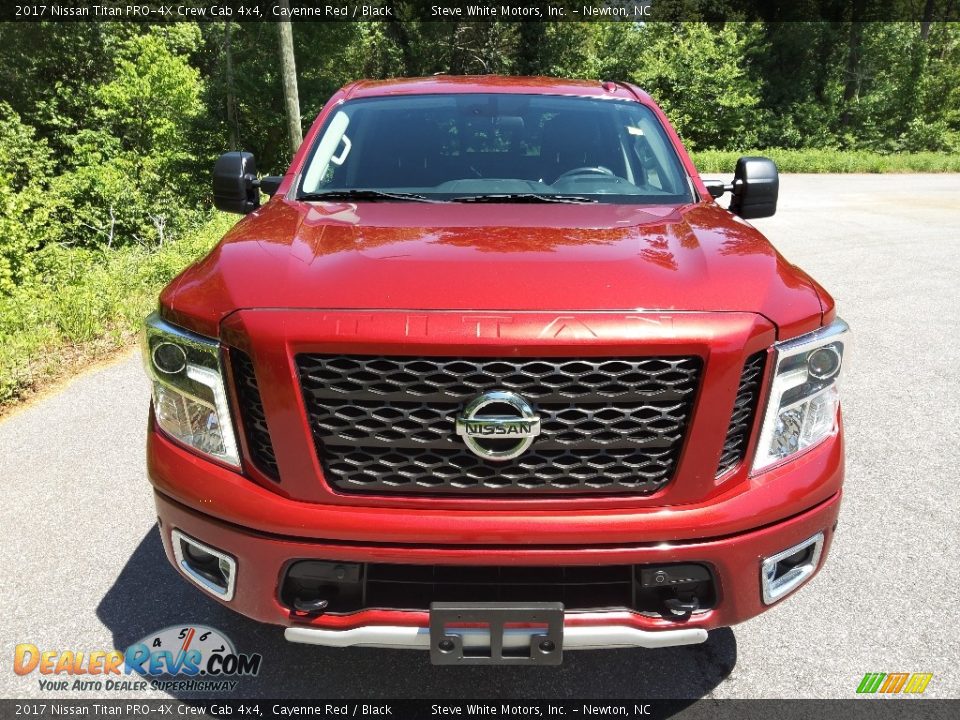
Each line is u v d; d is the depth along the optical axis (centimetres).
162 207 2025
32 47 2770
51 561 289
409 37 3497
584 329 171
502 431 171
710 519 179
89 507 330
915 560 296
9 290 909
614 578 184
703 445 178
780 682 231
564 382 173
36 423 424
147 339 199
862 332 619
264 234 226
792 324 184
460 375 171
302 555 180
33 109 2744
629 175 295
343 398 175
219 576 198
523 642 181
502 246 207
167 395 197
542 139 310
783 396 187
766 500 184
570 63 3725
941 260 938
